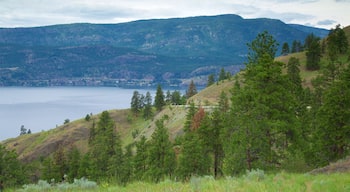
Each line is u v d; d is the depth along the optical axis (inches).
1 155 1988.2
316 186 340.2
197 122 2214.6
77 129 6018.7
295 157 1056.8
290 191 311.9
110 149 2375.7
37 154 5442.9
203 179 399.2
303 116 1593.3
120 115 6412.4
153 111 6102.4
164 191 329.1
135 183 415.5
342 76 1317.7
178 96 5698.8
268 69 1026.1
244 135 1005.8
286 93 1032.2
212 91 5216.5
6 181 1907.0
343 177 408.2
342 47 4384.8
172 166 1643.7
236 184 350.6
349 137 1154.7
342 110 1147.3
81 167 2249.0
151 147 1736.0
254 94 1037.8
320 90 2368.4
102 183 414.6
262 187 327.3
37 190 380.2
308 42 6117.1
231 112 1109.7
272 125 962.7
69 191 371.2
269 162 1014.4
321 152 1214.3
